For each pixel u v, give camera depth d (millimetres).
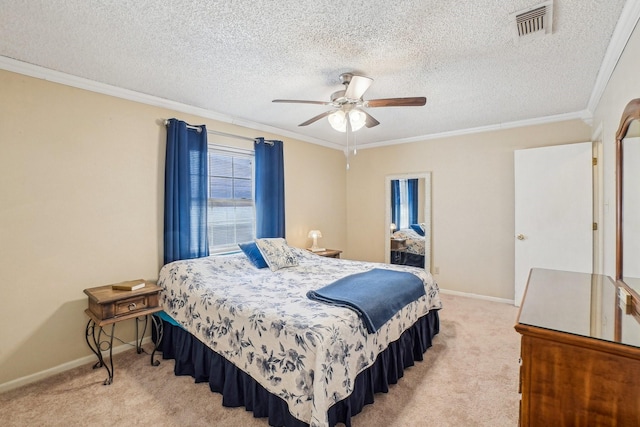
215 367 2117
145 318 2900
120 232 2752
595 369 981
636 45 1684
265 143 3949
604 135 2717
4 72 2166
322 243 5020
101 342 2631
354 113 2500
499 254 4082
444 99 3051
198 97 2979
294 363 1645
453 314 3586
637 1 1541
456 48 2062
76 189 2498
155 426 1786
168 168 2982
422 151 4688
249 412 1909
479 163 4199
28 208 2270
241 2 1584
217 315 2127
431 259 4617
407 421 1822
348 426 1709
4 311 2174
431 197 4605
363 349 1865
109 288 2492
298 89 2779
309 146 4770
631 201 1604
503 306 3875
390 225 5062
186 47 2043
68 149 2455
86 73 2424
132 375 2359
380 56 2168
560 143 3625
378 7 1629
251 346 1868
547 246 3596
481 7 1631
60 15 1686
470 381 2236
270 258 3176
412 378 2291
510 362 2498
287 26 1806
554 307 1305
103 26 1798
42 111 2328
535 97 3006
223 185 3646
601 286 1656
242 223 3850
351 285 2393
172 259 2984
